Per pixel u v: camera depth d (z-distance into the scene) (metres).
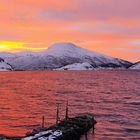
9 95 128.88
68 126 51.19
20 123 64.12
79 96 125.62
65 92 145.12
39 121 66.38
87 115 64.69
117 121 68.06
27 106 92.50
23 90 155.62
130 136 54.34
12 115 74.75
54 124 57.47
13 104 97.50
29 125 61.94
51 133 45.44
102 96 125.75
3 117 71.62
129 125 63.81
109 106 93.75
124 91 150.88
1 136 45.44
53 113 78.19
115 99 113.75
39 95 129.62
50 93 139.62
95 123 63.78
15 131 56.19
